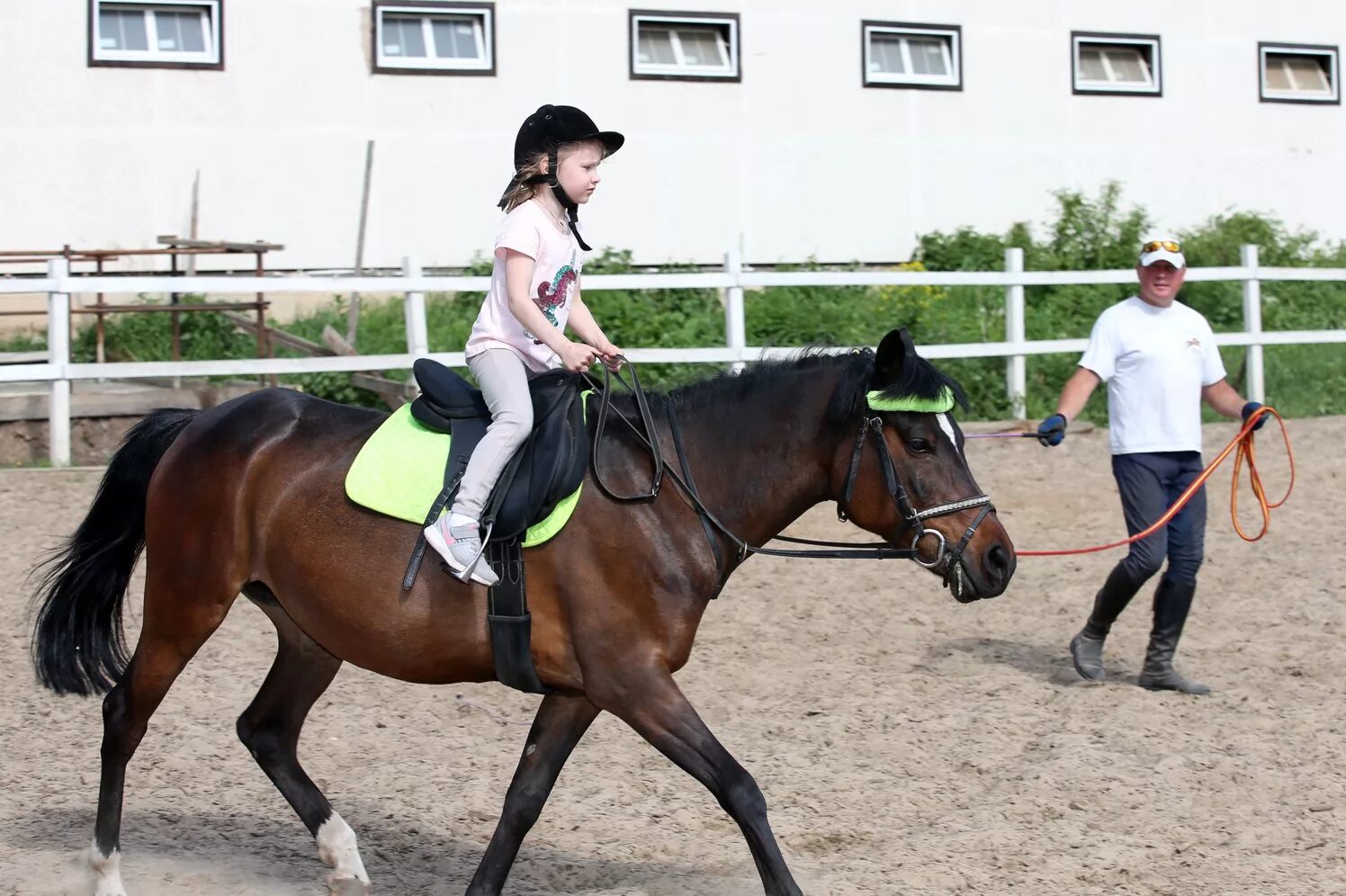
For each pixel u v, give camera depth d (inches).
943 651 275.3
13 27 498.9
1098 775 205.5
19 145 502.6
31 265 505.0
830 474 161.8
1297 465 429.1
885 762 215.8
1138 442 241.9
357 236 541.3
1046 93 646.5
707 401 163.2
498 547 153.8
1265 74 689.0
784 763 214.1
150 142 518.0
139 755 214.1
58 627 174.6
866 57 613.3
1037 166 647.8
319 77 537.0
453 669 159.2
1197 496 244.7
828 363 163.0
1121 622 296.2
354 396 448.8
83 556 174.9
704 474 159.9
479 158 561.0
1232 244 626.5
